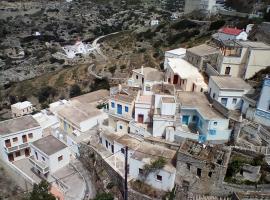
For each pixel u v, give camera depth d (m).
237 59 54.81
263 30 74.81
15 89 114.25
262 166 36.59
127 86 58.50
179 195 37.09
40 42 191.50
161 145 43.66
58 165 48.06
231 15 121.75
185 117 47.59
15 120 55.22
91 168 47.47
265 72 54.19
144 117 49.31
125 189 36.44
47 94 104.94
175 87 57.12
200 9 147.50
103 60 134.00
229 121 43.09
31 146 49.25
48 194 39.94
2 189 46.03
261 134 42.44
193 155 36.69
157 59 106.50
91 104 67.31
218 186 35.97
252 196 32.59
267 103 43.69
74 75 112.81
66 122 56.50
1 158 53.38
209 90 52.06
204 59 60.59
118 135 48.44
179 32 125.88
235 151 38.91
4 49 176.62
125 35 162.50
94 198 39.56
